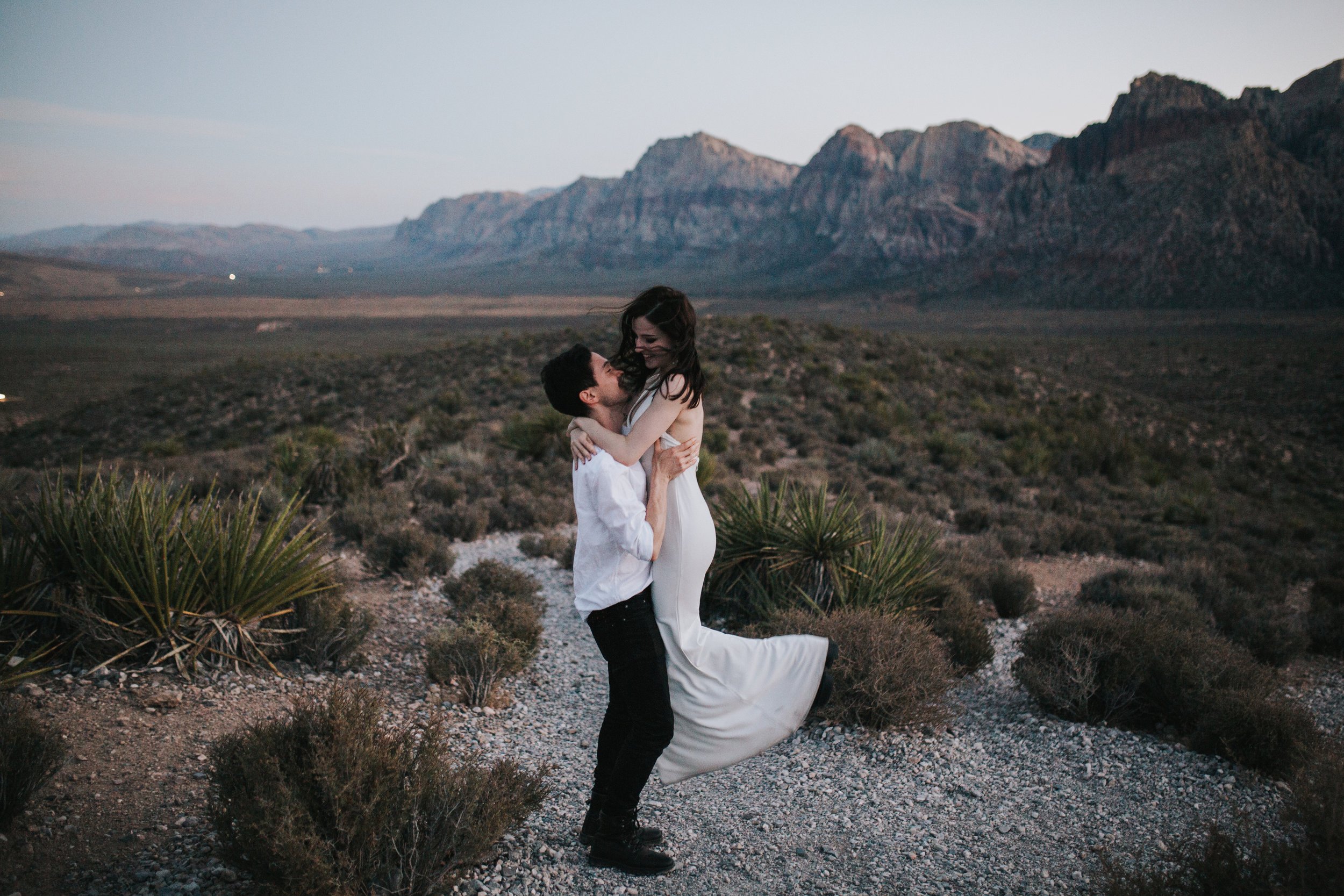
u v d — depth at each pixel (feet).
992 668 19.13
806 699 9.66
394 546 25.43
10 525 15.25
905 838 10.51
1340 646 23.72
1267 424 150.51
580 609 9.24
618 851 9.25
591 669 18.22
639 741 9.02
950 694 16.92
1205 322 443.32
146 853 8.86
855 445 68.03
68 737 11.22
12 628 13.80
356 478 34.35
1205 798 11.86
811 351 128.98
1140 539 37.06
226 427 110.73
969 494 47.57
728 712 9.39
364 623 16.98
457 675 15.57
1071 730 14.74
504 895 8.68
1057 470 66.28
